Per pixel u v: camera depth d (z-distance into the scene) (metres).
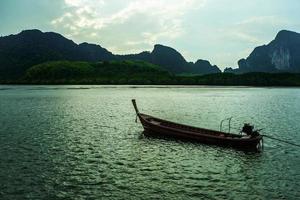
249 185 28.11
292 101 117.38
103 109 84.88
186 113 79.69
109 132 50.84
